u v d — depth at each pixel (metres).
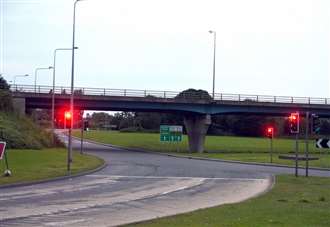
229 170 48.75
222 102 90.38
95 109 92.38
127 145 106.38
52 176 35.28
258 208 20.67
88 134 151.50
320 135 150.88
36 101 83.94
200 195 27.42
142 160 62.78
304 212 19.27
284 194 27.14
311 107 93.38
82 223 17.08
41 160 48.72
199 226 15.63
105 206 21.97
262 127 168.25
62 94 83.25
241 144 116.25
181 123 169.75
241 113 94.31
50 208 20.78
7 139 63.03
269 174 44.34
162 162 59.69
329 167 57.34
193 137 93.19
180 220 17.14
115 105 86.00
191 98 90.25
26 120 76.88
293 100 93.31
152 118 182.00
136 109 90.50
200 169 49.12
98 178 36.78
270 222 16.36
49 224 16.70
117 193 27.48
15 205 21.44
